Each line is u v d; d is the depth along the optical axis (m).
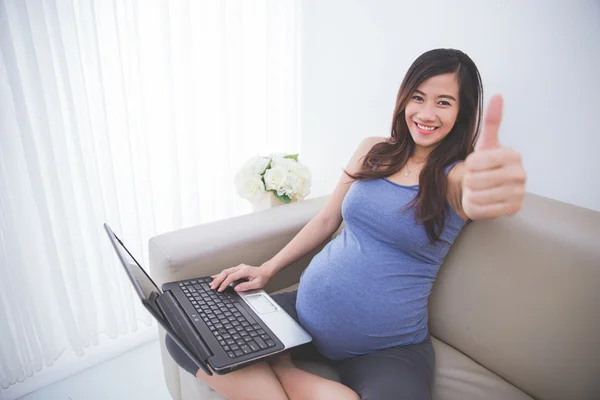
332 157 1.72
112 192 1.38
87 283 1.40
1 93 1.14
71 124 1.23
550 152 1.04
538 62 1.01
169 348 0.93
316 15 1.60
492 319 0.94
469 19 1.12
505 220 0.93
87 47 1.23
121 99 1.34
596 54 0.91
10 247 1.22
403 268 0.91
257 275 1.05
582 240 0.84
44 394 1.34
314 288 0.95
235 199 1.76
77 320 1.42
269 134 1.81
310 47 1.67
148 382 1.40
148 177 1.46
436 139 0.90
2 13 1.07
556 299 0.84
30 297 1.31
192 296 0.97
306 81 1.74
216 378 0.84
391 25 1.34
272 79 1.74
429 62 0.88
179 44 1.43
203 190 1.67
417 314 0.93
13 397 1.33
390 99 1.42
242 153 1.73
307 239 1.12
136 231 1.48
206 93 1.55
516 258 0.90
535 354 0.87
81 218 1.37
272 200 1.38
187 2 1.37
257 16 1.62
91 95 1.28
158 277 1.07
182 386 1.09
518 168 0.70
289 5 1.67
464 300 0.98
